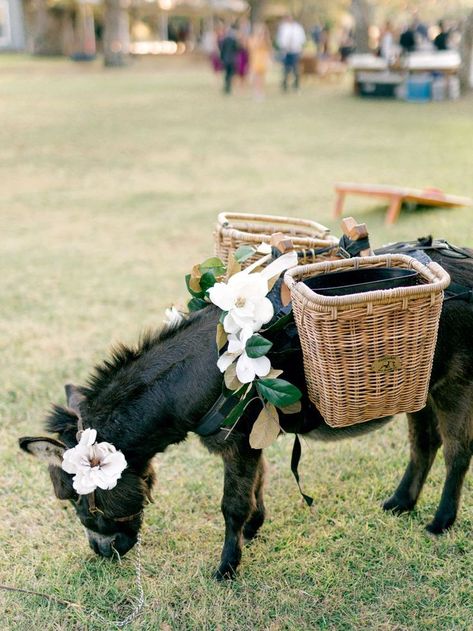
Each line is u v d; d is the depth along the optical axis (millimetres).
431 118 16422
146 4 41062
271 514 3609
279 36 23047
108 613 3029
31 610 3033
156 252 7762
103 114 18359
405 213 8344
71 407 3014
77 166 12438
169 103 20344
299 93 22719
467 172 10797
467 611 2932
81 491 2664
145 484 2988
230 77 22453
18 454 4191
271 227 3582
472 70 21000
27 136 15328
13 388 4898
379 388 2576
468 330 2945
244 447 2936
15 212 9648
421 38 26266
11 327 5914
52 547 3443
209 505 3705
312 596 3051
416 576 3131
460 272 2988
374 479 3832
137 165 12422
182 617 2977
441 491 3695
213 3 43812
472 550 3260
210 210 9336
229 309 2578
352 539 3377
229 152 13305
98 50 44156
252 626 2916
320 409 2699
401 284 2631
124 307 6254
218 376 2818
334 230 7953
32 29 44344
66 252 7863
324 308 2396
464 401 3088
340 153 12805
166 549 3389
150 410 2887
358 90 21328
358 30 25516
